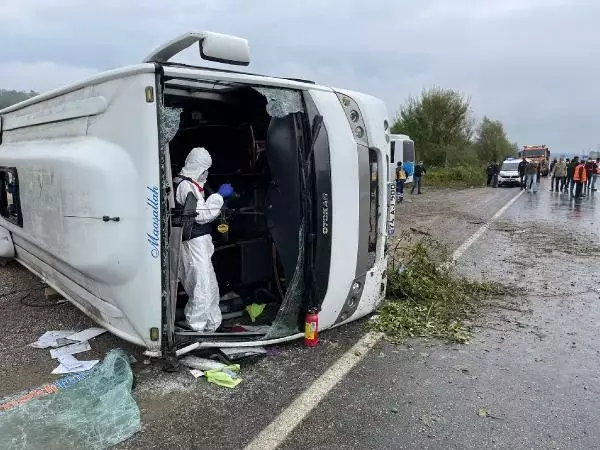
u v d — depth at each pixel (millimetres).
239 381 3832
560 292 6402
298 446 3041
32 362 4156
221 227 4645
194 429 3199
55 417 3256
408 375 4012
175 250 3891
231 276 5059
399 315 5297
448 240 10109
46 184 4547
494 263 8031
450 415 3428
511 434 3215
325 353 4379
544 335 4930
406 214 14789
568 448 3076
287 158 4320
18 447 2932
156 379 3840
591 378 4016
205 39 3828
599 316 5496
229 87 4762
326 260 4379
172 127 3701
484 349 4570
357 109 4711
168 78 3682
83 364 4070
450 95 38656
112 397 3480
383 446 3059
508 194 23547
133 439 3082
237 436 3133
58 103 4730
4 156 5977
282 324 4410
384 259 5336
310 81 4641
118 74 3703
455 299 5934
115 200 3688
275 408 3467
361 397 3643
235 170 5113
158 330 3807
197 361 4059
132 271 3754
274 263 5113
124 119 3689
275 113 4086
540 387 3855
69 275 4820
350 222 4523
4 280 6676
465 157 38781
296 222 4344
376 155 4984
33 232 5098
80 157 3943
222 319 4781
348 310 4836
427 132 38781
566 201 19484
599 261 8242
